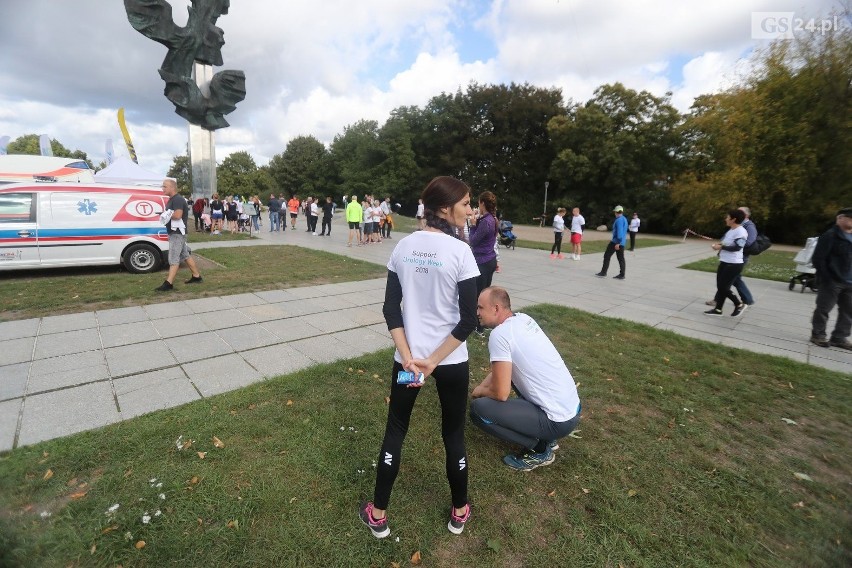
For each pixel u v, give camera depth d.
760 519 2.33
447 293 1.83
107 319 5.34
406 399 1.99
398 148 50.28
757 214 26.56
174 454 2.63
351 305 6.46
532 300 7.39
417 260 1.84
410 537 2.11
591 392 3.78
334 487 2.41
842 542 2.19
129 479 2.39
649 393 3.79
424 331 1.87
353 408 3.29
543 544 2.12
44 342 4.51
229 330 5.11
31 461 2.49
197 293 6.78
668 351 4.93
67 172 15.35
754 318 6.77
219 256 10.70
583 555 2.05
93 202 7.95
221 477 2.44
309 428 2.97
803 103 23.88
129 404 3.26
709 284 9.84
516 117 43.75
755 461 2.87
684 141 34.41
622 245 10.00
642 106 35.56
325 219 17.41
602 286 9.05
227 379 3.77
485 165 46.69
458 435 2.05
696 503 2.43
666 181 35.47
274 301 6.52
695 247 22.11
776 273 12.47
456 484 2.07
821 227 25.56
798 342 5.56
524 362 2.65
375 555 1.99
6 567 1.68
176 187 6.77
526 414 2.63
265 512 2.21
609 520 2.28
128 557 1.91
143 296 6.46
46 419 3.01
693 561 2.04
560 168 38.59
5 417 3.02
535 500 2.43
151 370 3.90
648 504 2.42
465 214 1.93
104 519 2.10
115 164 17.19
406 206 53.56
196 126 23.19
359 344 4.80
